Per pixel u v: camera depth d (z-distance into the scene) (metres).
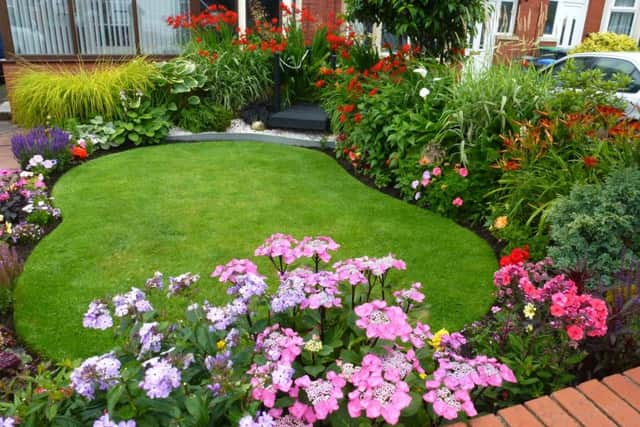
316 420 1.38
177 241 3.44
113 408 1.21
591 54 6.46
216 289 2.79
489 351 1.90
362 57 6.12
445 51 5.71
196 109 6.58
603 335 1.76
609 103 4.08
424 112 4.52
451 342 1.68
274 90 7.04
